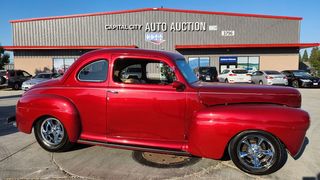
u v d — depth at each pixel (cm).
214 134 390
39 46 2884
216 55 2914
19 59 3003
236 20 2944
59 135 478
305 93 1597
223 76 2362
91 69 456
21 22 3041
